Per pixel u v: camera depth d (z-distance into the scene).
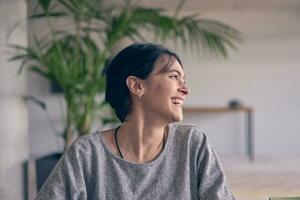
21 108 2.73
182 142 0.93
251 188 3.53
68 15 2.71
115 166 0.88
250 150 5.51
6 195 2.58
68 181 0.86
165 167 0.89
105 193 0.87
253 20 5.72
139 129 0.89
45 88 5.09
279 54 5.74
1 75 2.56
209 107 5.51
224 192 0.90
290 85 5.74
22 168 2.65
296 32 5.71
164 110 0.88
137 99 0.90
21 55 2.62
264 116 5.78
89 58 2.73
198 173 0.93
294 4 5.46
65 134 2.79
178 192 0.88
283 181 3.83
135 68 0.89
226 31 3.07
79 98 2.73
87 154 0.88
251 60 5.75
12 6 2.62
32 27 4.08
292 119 5.76
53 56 2.63
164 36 2.79
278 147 5.78
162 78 0.89
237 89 5.76
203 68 5.74
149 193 0.87
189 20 2.77
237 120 5.79
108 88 0.95
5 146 2.57
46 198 0.84
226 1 5.20
